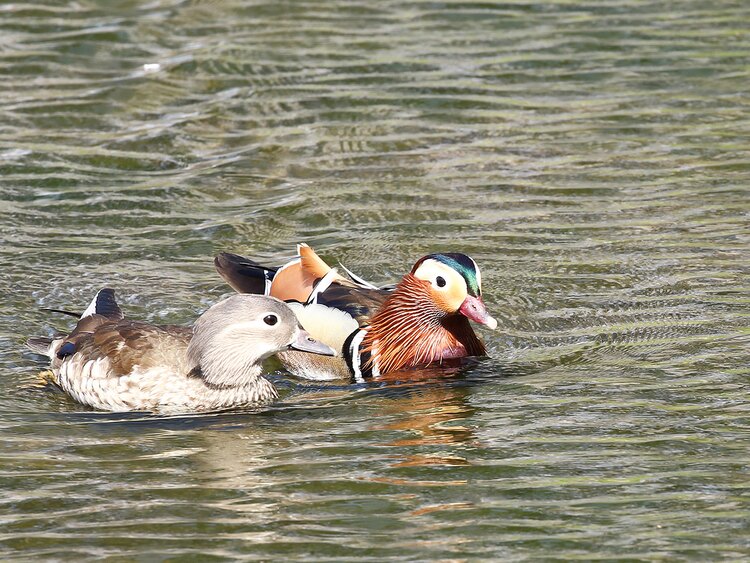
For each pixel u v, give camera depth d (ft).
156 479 33.86
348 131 64.18
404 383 41.78
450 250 51.21
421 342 42.80
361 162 60.70
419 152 61.72
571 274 48.85
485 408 38.75
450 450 35.53
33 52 73.82
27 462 34.99
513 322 45.42
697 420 36.91
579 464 34.32
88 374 40.06
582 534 30.42
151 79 70.44
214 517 31.55
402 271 49.60
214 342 39.60
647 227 53.01
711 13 80.59
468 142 62.80
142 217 54.95
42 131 64.08
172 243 52.42
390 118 65.67
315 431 37.40
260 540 30.35
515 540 30.14
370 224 53.98
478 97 68.08
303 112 66.44
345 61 72.74
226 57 72.95
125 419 38.75
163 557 29.55
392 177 58.90
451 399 39.73
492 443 35.96
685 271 48.67
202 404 39.70
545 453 35.12
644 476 33.45
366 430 37.32
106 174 59.52
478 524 31.01
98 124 65.05
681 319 44.68
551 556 29.40
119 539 30.45
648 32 77.20
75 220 54.54
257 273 46.44
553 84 69.87
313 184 58.29
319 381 43.16
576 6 82.23
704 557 29.19
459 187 57.62
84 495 32.89
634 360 41.75
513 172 59.26
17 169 59.62
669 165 59.72
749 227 52.65
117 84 69.82
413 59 73.05
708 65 71.97
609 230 52.80
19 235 52.80
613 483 33.12
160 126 64.85
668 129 63.93
